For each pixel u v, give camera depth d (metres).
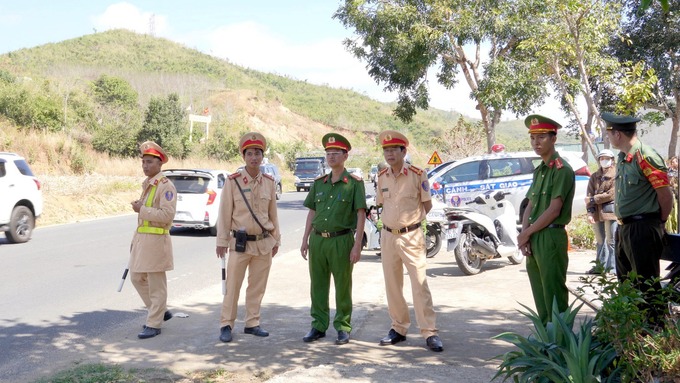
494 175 14.80
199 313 7.87
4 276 10.40
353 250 6.44
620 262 5.89
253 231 6.62
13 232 14.25
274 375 5.44
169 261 6.84
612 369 4.19
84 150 38.44
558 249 5.45
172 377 5.40
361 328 7.05
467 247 10.20
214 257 12.66
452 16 23.05
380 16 23.19
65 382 5.24
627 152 5.63
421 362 5.73
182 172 16.36
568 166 5.47
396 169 6.32
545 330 4.53
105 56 126.62
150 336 6.73
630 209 5.62
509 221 10.83
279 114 97.69
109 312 7.97
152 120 47.81
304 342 6.50
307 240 6.81
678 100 21.61
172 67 126.19
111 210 23.00
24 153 32.12
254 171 6.71
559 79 16.39
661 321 4.33
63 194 23.20
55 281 9.98
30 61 110.69
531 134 5.59
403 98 27.11
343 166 6.57
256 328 6.80
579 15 15.37
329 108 122.19
